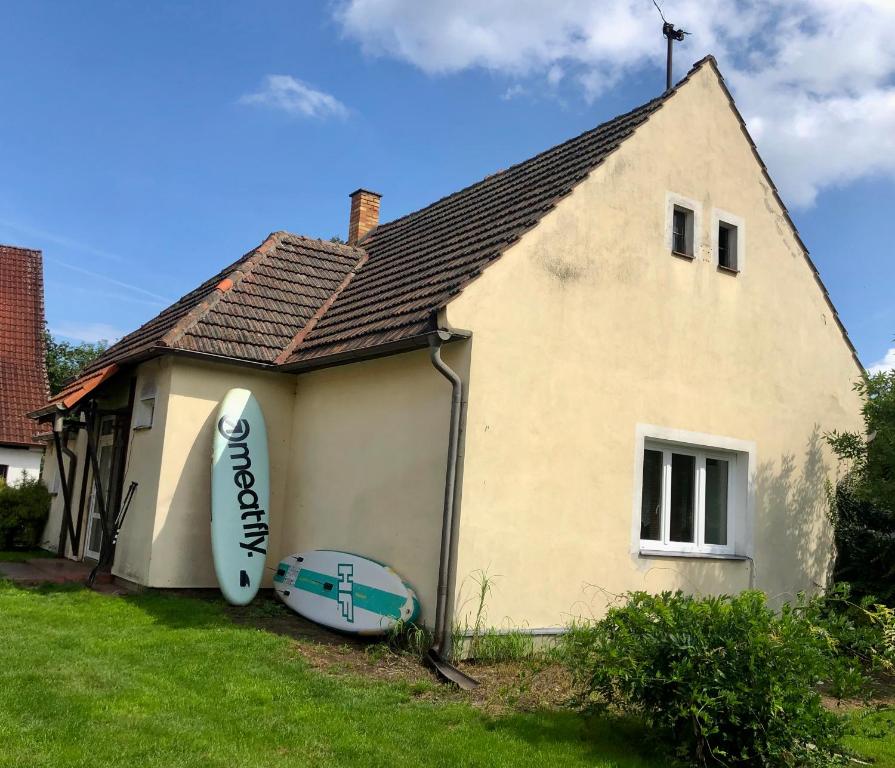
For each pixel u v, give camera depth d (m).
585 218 8.41
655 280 8.98
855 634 5.64
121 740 4.64
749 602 5.28
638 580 8.41
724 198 9.91
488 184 11.86
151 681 5.79
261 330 10.16
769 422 9.96
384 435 8.39
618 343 8.53
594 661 5.50
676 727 5.07
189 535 9.33
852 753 5.38
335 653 7.10
